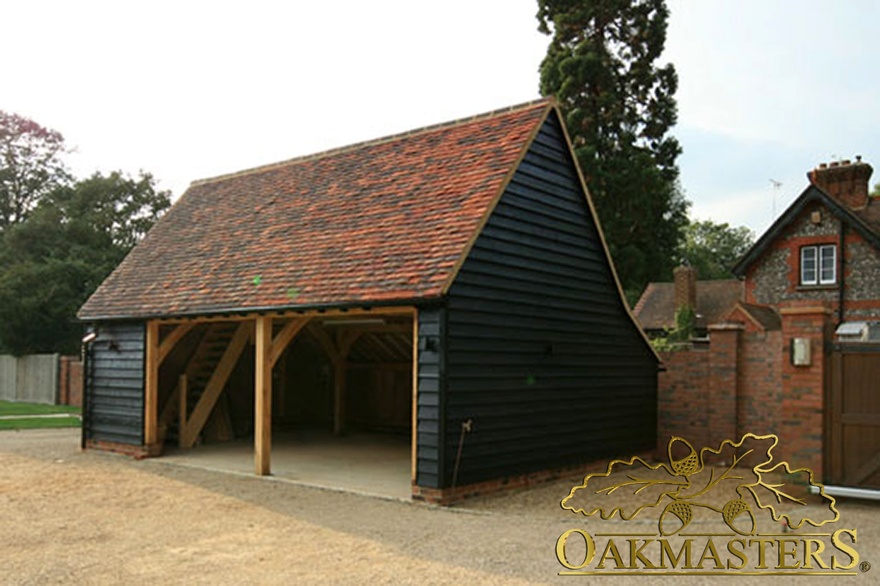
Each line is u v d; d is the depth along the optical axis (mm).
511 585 5965
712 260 67125
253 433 18328
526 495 10266
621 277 30281
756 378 13094
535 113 11883
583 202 12781
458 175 11547
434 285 9375
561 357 11844
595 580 6105
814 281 25078
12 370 31047
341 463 13289
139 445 13773
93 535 7793
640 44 33469
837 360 9414
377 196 12531
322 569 6461
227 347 15891
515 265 10898
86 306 15141
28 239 35625
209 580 6172
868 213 24859
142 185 39562
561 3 33625
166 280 14227
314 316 11469
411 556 6871
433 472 9383
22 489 10477
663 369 14508
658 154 33500
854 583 6020
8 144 43375
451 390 9445
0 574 6359
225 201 16375
